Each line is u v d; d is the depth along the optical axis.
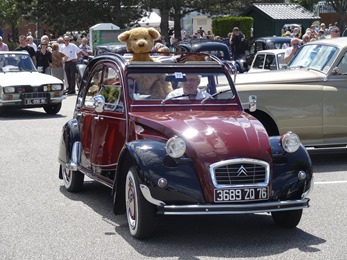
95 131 8.67
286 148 7.36
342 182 10.44
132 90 8.13
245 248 7.06
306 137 11.83
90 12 42.97
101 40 34.31
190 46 22.67
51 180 10.71
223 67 8.58
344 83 11.85
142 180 6.96
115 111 8.21
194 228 7.88
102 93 8.70
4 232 7.75
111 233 7.64
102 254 6.88
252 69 19.59
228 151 7.02
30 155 12.98
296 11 39.34
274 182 7.18
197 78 8.45
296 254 6.84
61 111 20.56
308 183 7.36
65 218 8.35
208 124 7.44
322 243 7.23
